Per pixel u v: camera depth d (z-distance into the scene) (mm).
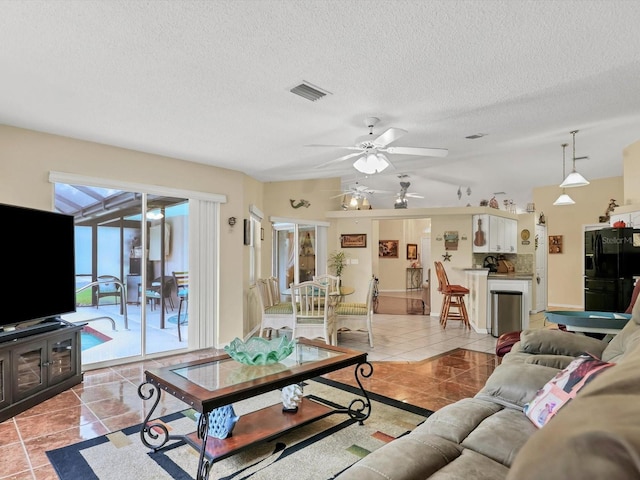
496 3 1791
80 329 3484
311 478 2014
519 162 6586
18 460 2186
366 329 4953
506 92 2865
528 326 5730
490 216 7348
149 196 4352
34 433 2508
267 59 2275
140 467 2115
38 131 3502
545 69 2492
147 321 4312
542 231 8344
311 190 7727
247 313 5461
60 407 2924
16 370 2809
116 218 4090
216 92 2727
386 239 12570
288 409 2553
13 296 2938
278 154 4395
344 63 2344
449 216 7602
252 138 3781
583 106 3248
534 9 1841
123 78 2488
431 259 7750
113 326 4070
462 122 3547
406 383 3506
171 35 1999
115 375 3691
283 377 2195
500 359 4320
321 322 4488
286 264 7336
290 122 3359
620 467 426
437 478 1251
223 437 2168
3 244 2879
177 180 4508
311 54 2227
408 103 3014
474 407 1811
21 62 2260
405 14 1859
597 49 2244
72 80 2504
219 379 2152
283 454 2248
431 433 1588
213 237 4844
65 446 2340
